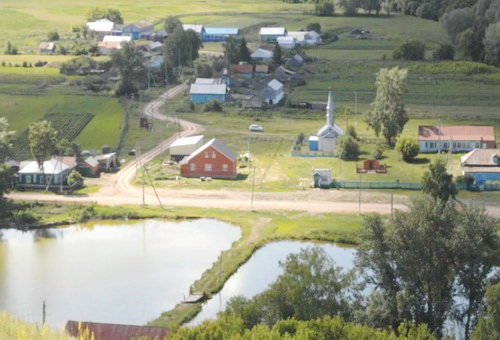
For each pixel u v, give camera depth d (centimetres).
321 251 11000
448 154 19750
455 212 11419
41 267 13525
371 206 16575
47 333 7350
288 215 16125
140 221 16062
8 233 15500
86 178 18588
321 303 10181
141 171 19000
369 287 11869
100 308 11912
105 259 13925
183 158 19725
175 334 9050
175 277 13088
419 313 10744
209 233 15288
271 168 19138
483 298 10800
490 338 9700
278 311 10069
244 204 16762
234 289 12606
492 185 17650
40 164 17962
